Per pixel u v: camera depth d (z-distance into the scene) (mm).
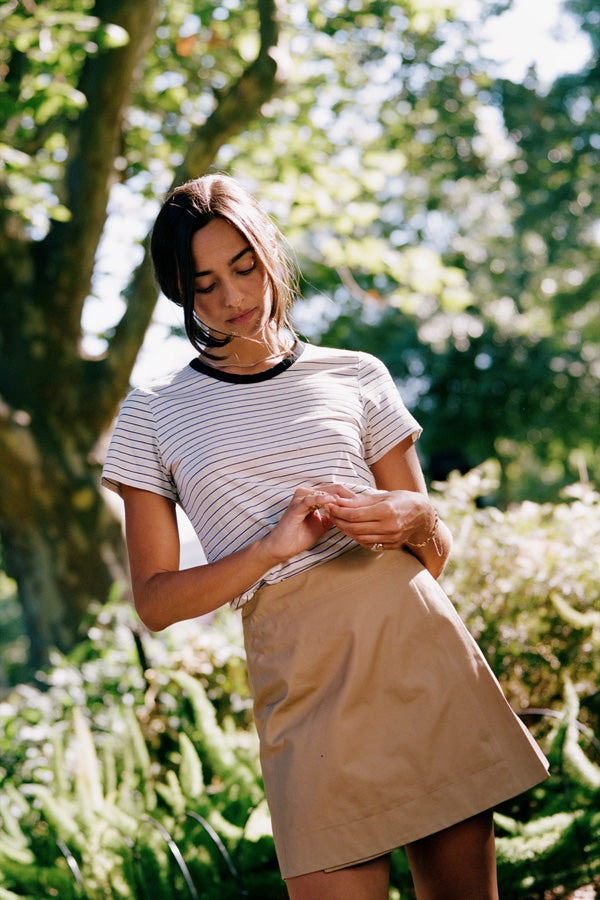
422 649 1617
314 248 8852
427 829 1543
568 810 2711
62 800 3354
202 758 3461
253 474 1662
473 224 14898
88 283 7223
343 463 1696
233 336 1734
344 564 1638
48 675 4738
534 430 14766
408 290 8156
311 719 1578
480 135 12023
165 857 2900
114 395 7324
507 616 3363
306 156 8133
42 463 7152
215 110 6641
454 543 3482
